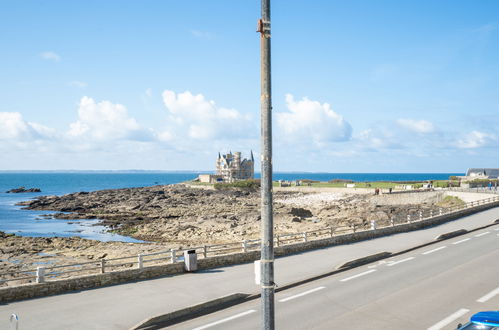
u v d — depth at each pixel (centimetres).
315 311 1422
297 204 9350
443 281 1808
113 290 1686
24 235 5462
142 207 8975
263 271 727
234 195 12381
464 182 8931
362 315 1372
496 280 1811
